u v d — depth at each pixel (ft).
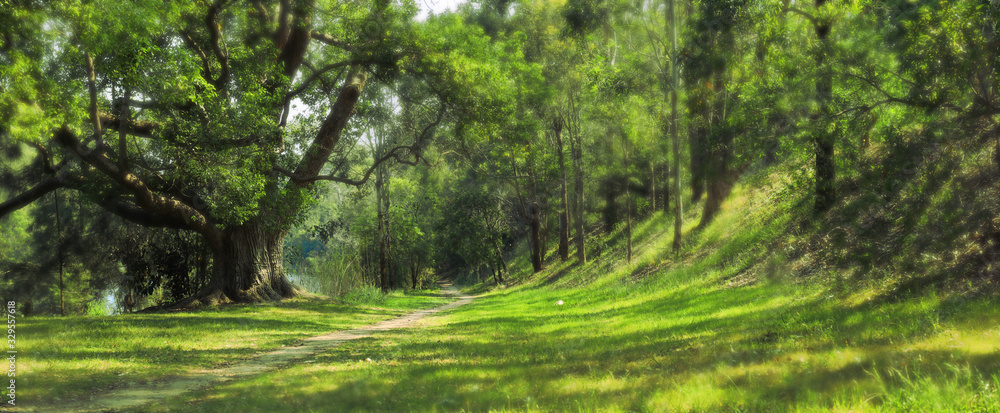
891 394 12.26
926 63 27.71
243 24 67.82
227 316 62.03
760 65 43.21
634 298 62.90
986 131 27.84
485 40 77.36
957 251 28.84
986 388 11.74
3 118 41.06
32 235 117.39
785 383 14.74
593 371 20.97
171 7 48.70
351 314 72.90
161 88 50.65
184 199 75.20
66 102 45.34
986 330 17.93
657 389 15.83
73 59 46.47
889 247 32.07
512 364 25.29
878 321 23.40
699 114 56.49
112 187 69.26
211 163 57.93
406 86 79.41
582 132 121.29
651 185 126.11
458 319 63.57
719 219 77.15
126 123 61.36
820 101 34.17
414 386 20.44
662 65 83.41
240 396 21.12
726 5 46.70
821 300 32.65
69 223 106.73
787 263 46.24
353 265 116.16
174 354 35.76
